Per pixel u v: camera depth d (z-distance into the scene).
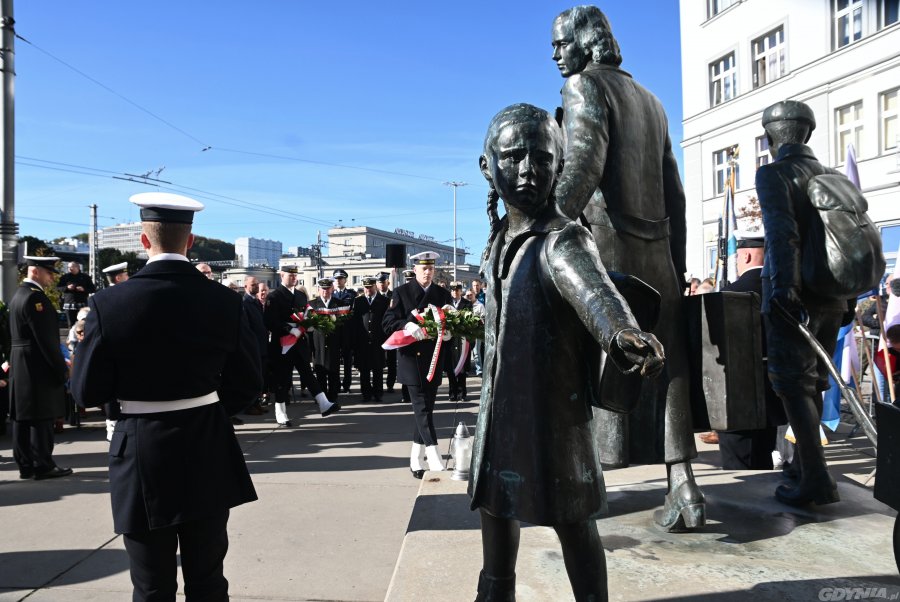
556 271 1.61
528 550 2.62
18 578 3.51
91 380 2.12
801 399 3.19
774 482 3.66
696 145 24.81
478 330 5.52
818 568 2.44
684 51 25.19
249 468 5.93
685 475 2.89
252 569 3.56
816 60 19.78
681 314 3.01
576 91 2.85
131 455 2.13
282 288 8.39
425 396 5.50
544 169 1.70
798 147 3.35
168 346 2.17
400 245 16.12
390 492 5.10
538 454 1.67
